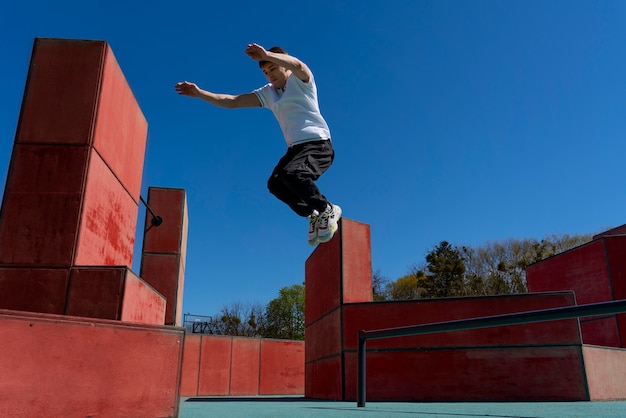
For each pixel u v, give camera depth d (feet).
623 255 46.60
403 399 25.81
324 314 31.96
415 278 128.88
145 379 9.86
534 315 9.00
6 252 16.57
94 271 16.60
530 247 119.14
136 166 24.26
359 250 30.25
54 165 17.62
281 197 9.20
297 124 8.94
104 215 19.53
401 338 26.89
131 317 17.57
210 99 9.52
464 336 26.07
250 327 108.06
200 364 48.11
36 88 18.44
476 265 123.95
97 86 18.75
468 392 25.23
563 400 24.21
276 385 52.60
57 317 9.03
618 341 45.03
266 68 9.29
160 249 39.65
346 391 27.02
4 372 8.37
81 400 9.03
